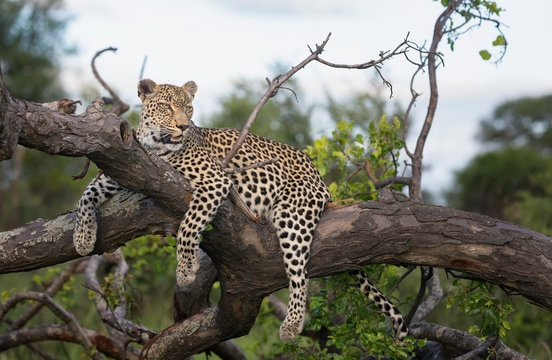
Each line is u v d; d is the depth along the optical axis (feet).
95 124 21.79
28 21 150.82
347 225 28.81
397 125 37.22
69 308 46.83
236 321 30.78
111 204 27.53
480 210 128.88
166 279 60.39
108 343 41.29
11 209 107.14
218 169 28.09
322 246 28.86
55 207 114.73
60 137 21.16
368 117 75.31
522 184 126.82
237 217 27.45
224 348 41.88
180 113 29.40
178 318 39.32
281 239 28.86
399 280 34.65
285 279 29.22
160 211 27.09
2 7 148.87
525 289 28.12
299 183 31.22
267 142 33.04
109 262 46.78
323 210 30.25
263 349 49.39
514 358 32.09
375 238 28.55
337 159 40.83
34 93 143.84
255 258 28.37
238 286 29.14
